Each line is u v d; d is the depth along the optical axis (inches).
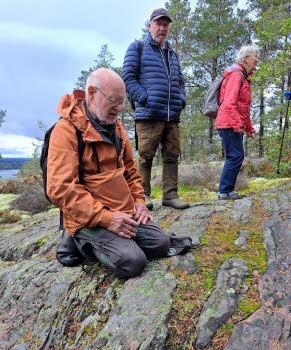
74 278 105.9
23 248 150.2
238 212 139.3
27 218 243.3
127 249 91.9
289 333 70.4
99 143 93.6
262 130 729.6
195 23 765.9
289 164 268.1
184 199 203.8
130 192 100.5
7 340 95.7
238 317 75.6
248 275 90.0
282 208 137.9
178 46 729.6
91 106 92.1
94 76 90.4
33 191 303.6
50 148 92.0
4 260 151.9
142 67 151.1
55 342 88.3
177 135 161.2
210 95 166.4
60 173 89.8
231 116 156.7
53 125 96.0
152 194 243.9
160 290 86.0
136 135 160.1
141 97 148.3
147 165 158.4
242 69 159.8
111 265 93.7
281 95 492.1
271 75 267.3
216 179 273.1
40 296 105.6
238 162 163.2
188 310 79.0
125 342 74.0
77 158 92.3
